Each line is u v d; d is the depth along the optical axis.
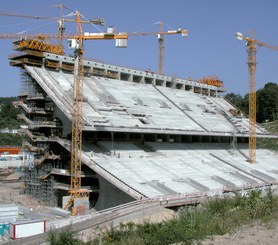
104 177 65.31
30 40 82.44
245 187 74.62
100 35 76.56
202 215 31.38
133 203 57.84
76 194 66.12
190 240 25.16
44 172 76.69
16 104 84.00
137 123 81.56
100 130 71.38
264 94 191.88
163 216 50.09
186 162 84.00
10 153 154.12
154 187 66.06
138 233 29.86
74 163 69.44
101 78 98.56
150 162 77.38
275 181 86.06
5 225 49.94
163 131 83.19
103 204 67.25
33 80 82.00
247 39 108.12
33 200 77.12
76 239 33.22
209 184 73.50
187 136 101.00
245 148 114.25
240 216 31.48
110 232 32.28
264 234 25.78
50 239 33.31
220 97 139.50
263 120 194.62
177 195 63.16
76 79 74.69
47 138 75.50
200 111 111.31
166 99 107.75
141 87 107.19
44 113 80.50
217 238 25.41
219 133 99.12
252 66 109.31
